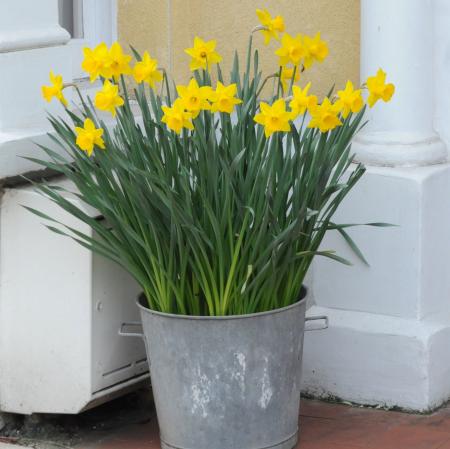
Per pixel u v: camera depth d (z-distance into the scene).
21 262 4.70
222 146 4.24
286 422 4.50
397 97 4.96
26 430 5.01
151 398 5.34
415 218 4.92
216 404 4.34
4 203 4.68
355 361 5.14
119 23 5.64
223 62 5.52
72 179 4.33
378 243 5.03
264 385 4.35
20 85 4.74
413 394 5.05
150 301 4.46
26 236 4.67
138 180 4.11
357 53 5.17
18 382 4.85
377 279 5.07
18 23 4.73
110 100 4.06
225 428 4.37
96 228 4.36
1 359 4.86
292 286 4.43
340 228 4.54
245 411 4.36
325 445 4.73
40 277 4.68
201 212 4.25
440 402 5.12
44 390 4.80
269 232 4.21
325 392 5.25
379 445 4.73
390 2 4.88
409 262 4.98
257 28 4.34
